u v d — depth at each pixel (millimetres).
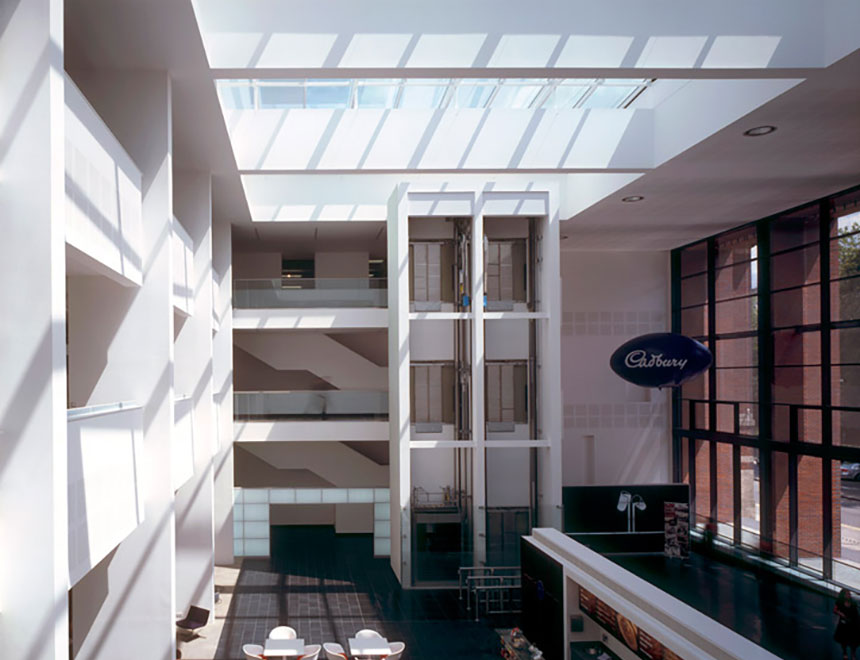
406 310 18953
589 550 13336
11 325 5992
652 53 10227
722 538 19562
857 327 16547
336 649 13352
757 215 19562
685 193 17062
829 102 11133
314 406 21297
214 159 14750
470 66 10188
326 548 22734
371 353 27484
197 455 15891
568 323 24688
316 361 25234
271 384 27797
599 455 24578
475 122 15273
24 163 6027
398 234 18938
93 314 10148
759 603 14664
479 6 10234
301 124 15203
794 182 16016
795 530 18516
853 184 16203
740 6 10109
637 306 24922
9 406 5992
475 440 18875
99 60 10008
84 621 10188
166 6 8617
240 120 15148
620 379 24781
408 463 18672
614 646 12148
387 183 20828
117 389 10125
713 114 12570
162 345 10195
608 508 18969
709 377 22719
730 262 21766
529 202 19250
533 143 15203
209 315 15781
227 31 10117
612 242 23453
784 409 19156
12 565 5977
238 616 16219
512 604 16922
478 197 19062
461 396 20000
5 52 6043
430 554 18328
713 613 14023
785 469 19172
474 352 19031
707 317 23094
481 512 18359
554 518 18344
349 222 20938
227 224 20828
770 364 19781
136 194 9633
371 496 21688
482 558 18156
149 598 10156
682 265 24641
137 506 9422
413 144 15219
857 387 16578
